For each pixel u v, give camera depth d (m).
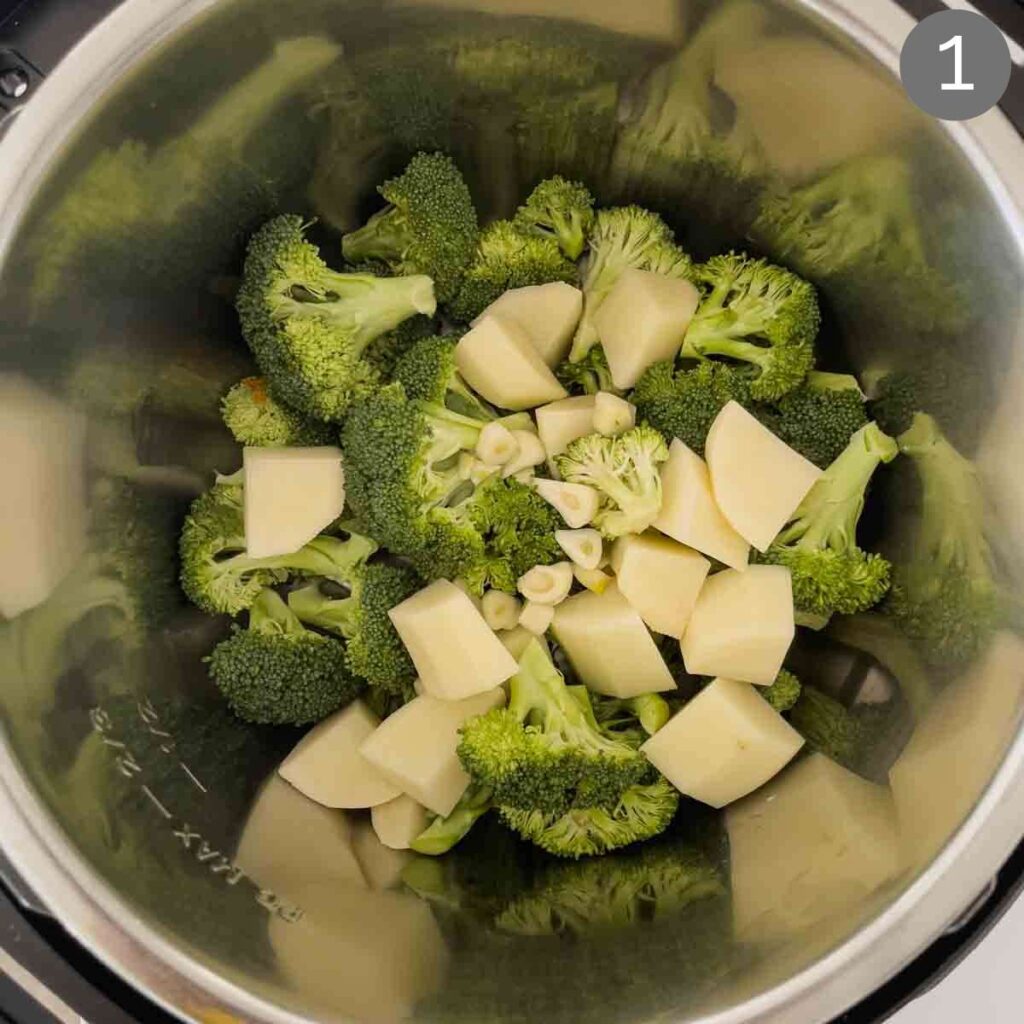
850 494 0.27
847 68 0.21
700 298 0.28
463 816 0.28
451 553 0.27
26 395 0.22
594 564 0.27
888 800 0.24
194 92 0.22
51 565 0.23
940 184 0.22
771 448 0.26
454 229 0.27
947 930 0.22
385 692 0.30
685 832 0.28
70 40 0.22
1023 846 0.23
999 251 0.21
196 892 0.24
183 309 0.26
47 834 0.21
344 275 0.27
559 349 0.29
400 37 0.23
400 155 0.27
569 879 0.28
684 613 0.27
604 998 0.23
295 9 0.21
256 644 0.28
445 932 0.26
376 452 0.26
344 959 0.24
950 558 0.25
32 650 0.22
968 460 0.24
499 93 0.25
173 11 0.20
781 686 0.28
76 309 0.23
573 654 0.28
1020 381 0.22
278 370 0.27
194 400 0.28
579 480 0.27
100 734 0.24
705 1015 0.22
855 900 0.23
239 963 0.22
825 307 0.28
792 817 0.26
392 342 0.29
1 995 0.24
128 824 0.24
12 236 0.20
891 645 0.27
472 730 0.27
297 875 0.26
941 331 0.24
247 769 0.28
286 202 0.26
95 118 0.21
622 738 0.28
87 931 0.21
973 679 0.23
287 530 0.28
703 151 0.26
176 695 0.27
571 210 0.28
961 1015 0.28
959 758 0.23
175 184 0.24
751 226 0.27
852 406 0.28
